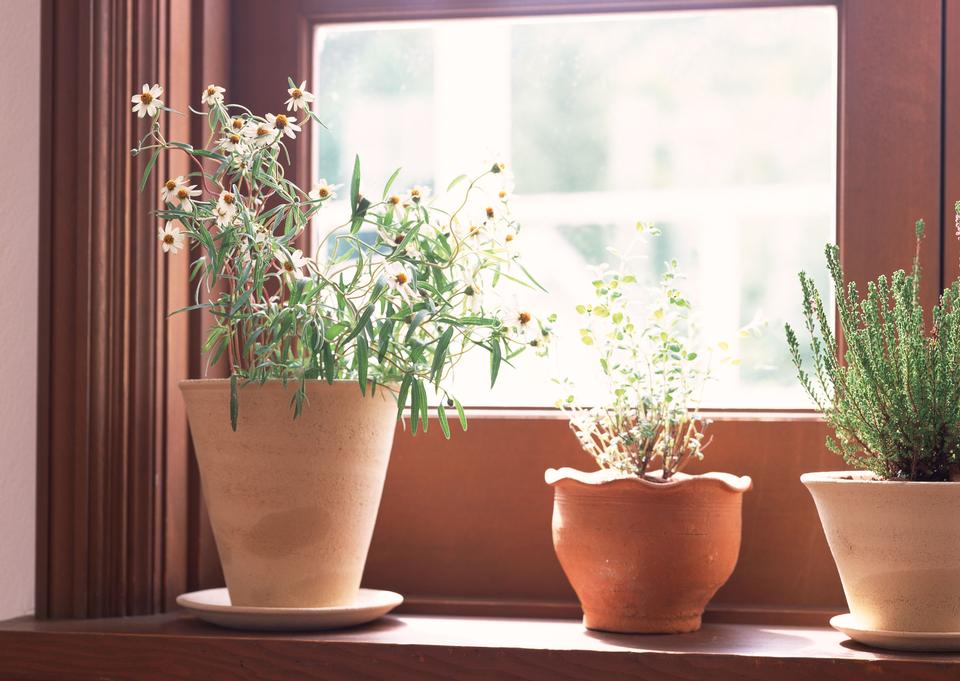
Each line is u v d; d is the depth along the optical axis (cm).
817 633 103
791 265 121
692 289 122
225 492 99
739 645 95
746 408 120
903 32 116
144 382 109
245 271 97
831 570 114
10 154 118
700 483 100
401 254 98
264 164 110
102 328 107
